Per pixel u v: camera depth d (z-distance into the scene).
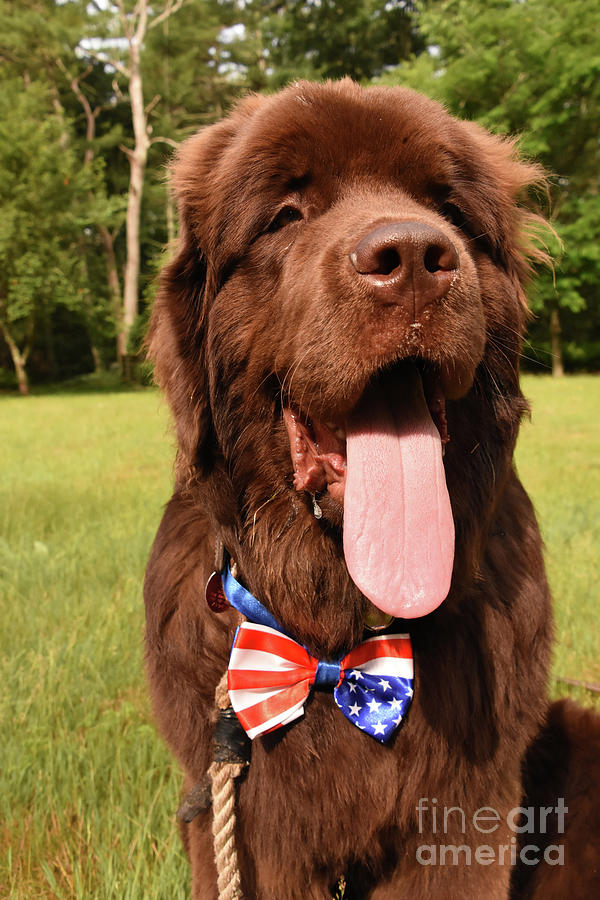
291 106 0.77
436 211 0.77
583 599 1.29
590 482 2.28
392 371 0.72
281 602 0.76
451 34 8.12
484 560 0.77
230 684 0.71
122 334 10.01
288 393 0.73
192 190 0.82
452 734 0.72
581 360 8.86
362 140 0.75
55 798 0.86
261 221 0.77
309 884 0.72
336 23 9.83
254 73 10.92
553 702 0.88
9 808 0.86
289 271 0.74
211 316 0.78
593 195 8.01
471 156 0.80
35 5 10.27
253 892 0.74
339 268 0.68
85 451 3.24
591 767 0.81
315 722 0.72
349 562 0.68
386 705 0.70
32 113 8.73
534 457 2.77
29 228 8.34
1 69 9.58
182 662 0.76
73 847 0.82
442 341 0.67
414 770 0.71
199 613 0.77
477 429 0.75
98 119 11.67
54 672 1.06
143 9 9.61
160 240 11.87
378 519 0.69
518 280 0.83
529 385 6.52
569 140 7.87
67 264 8.80
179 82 10.68
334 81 0.83
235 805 0.73
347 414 0.71
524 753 0.78
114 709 1.03
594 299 8.78
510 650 0.76
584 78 7.55
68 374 12.16
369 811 0.71
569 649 1.16
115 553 1.58
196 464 0.77
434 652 0.73
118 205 9.42
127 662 1.11
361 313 0.67
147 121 11.35
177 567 0.79
